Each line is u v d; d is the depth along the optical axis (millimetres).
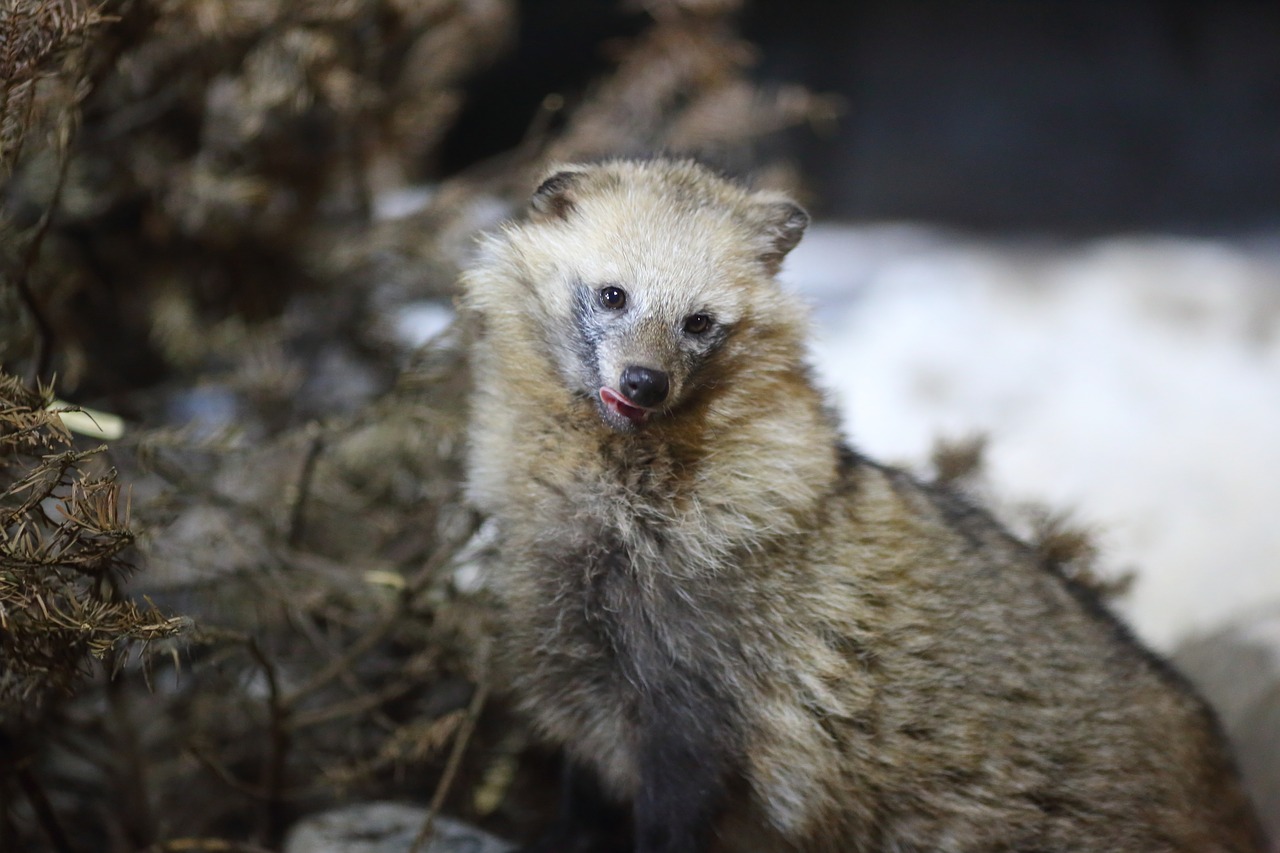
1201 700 7387
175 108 10430
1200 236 22500
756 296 6926
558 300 6809
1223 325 18016
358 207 11922
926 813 6605
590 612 6590
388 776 8836
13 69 6324
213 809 8703
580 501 6637
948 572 6805
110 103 9875
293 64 9820
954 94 25891
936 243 22047
